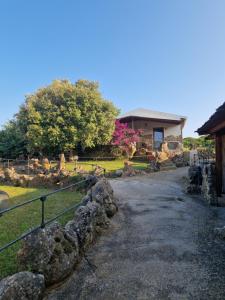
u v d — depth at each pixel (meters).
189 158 20.97
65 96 22.64
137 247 5.70
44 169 17.12
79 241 5.31
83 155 24.36
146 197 10.56
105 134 22.52
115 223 7.31
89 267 4.89
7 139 25.77
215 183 9.73
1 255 5.52
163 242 5.93
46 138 21.72
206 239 6.07
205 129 9.04
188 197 10.57
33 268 4.09
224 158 10.16
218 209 8.66
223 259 5.05
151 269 4.75
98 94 23.44
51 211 9.05
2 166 19.98
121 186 12.98
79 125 22.00
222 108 6.20
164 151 21.59
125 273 4.64
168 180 14.70
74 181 13.77
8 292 3.36
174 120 26.75
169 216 7.90
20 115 23.94
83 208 6.20
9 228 7.32
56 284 4.25
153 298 3.92
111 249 5.63
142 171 17.69
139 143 24.86
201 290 4.08
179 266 4.83
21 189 14.56
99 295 4.03
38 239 4.28
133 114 26.56
